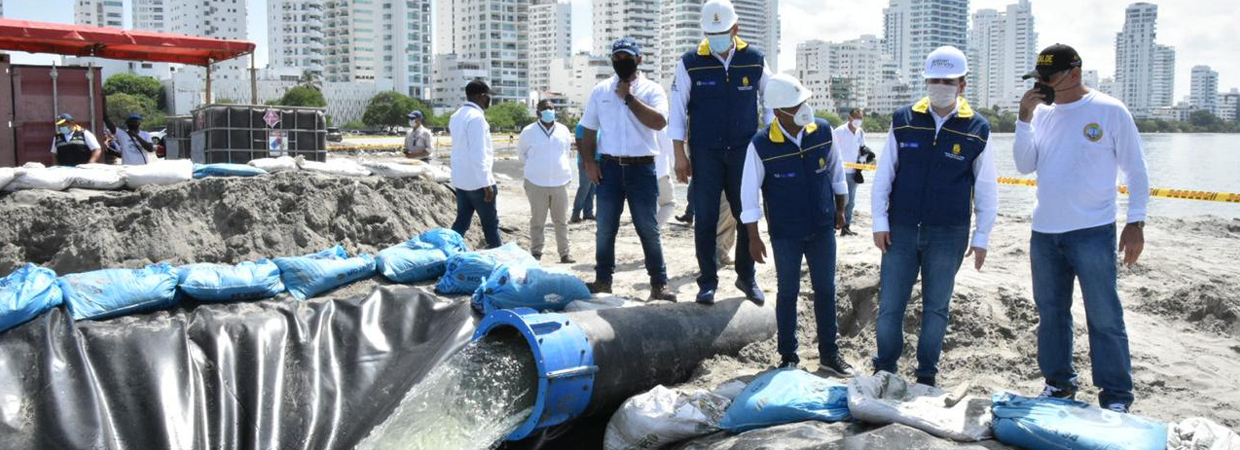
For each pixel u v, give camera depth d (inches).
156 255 339.3
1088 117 189.8
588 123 280.5
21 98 505.4
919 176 207.3
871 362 254.5
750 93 251.4
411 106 3836.1
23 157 507.8
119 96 3410.4
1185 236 450.6
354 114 4677.7
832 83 5339.6
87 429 212.7
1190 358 245.0
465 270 303.4
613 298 281.9
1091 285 192.5
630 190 276.5
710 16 245.0
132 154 531.2
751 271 271.4
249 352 248.8
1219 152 2317.9
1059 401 179.6
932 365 216.1
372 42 5713.6
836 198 236.4
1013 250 383.6
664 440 203.6
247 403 235.9
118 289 265.4
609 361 225.6
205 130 501.0
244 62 5093.5
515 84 5969.5
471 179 361.1
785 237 225.5
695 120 254.4
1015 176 1174.3
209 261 346.3
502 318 225.5
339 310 274.8
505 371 224.7
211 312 266.7
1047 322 204.2
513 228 472.4
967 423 180.4
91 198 348.8
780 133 220.4
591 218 526.3
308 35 5959.6
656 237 280.4
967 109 206.8
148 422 220.4
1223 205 893.2
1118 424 168.6
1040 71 191.3
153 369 232.7
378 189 411.2
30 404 219.6
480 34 5910.4
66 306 255.4
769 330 267.0
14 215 335.6
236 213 359.6
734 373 240.7
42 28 502.3
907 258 211.3
